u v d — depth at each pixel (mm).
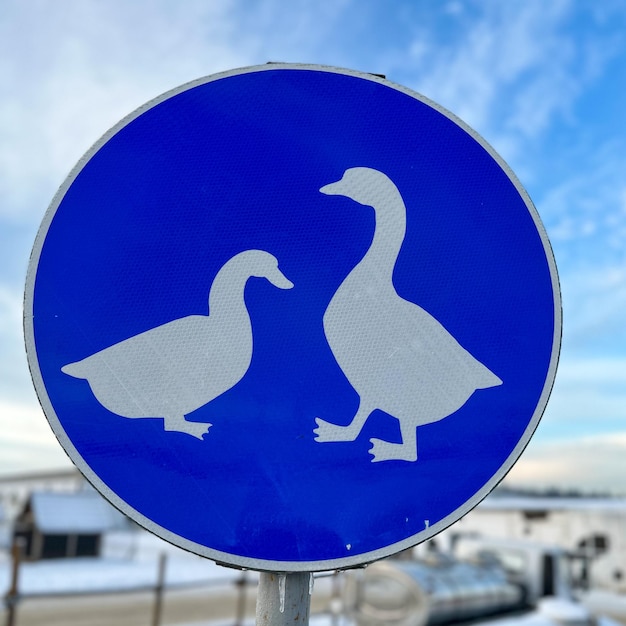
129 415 1183
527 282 1271
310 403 1200
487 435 1199
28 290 1220
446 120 1343
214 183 1289
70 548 22469
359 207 1291
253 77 1346
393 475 1176
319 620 10219
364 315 1241
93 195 1269
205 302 1234
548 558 12656
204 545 1142
